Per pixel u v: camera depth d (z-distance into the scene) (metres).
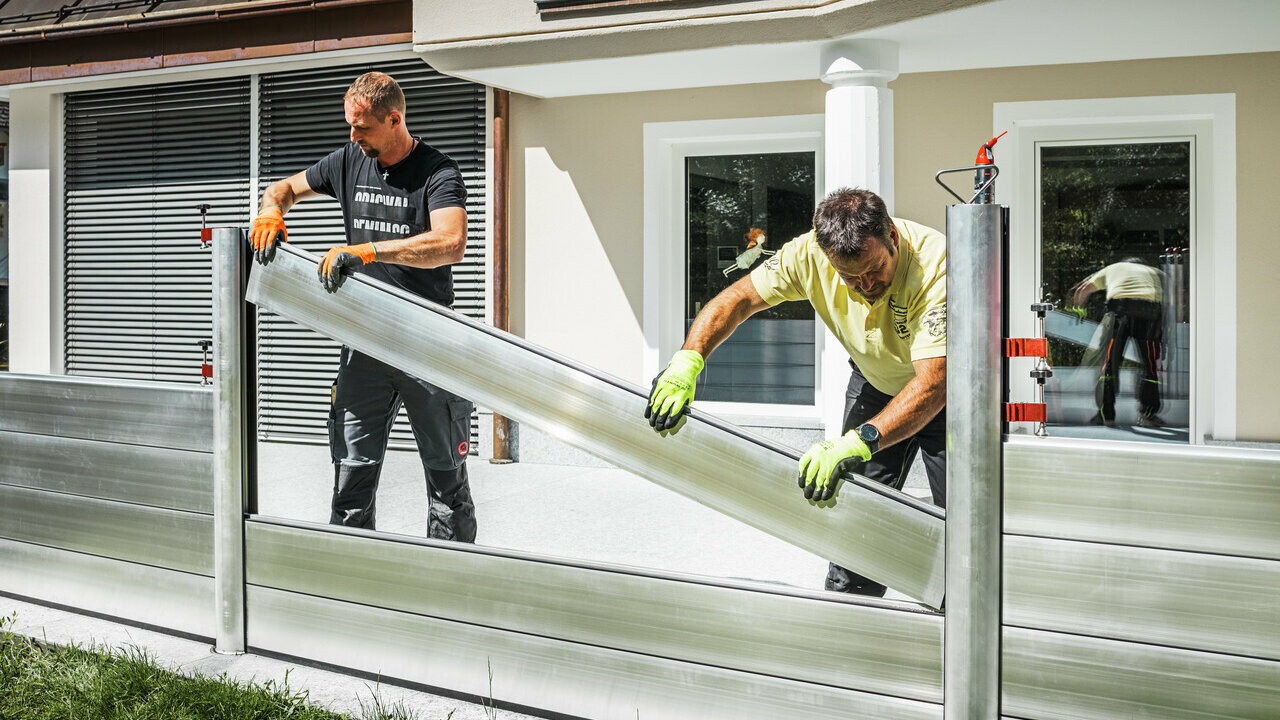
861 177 5.55
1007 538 2.41
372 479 3.94
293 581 3.47
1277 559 2.16
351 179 3.99
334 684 3.29
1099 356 6.63
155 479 3.77
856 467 2.62
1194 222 6.39
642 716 2.89
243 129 8.75
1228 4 4.80
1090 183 6.59
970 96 6.64
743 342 7.54
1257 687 2.19
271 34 7.87
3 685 3.27
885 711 2.58
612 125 7.55
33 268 9.48
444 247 3.69
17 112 9.44
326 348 8.57
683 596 2.83
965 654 2.44
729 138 7.34
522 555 3.07
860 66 5.50
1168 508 2.25
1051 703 2.38
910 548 2.55
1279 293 6.20
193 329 9.02
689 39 5.80
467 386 3.13
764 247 7.43
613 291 7.62
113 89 9.19
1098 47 5.81
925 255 2.94
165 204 9.06
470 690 3.16
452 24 6.43
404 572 3.26
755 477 2.72
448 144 7.99
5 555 4.24
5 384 4.18
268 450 8.34
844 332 3.26
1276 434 6.27
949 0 4.91
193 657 3.53
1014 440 2.40
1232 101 6.18
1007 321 2.41
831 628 2.64
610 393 2.89
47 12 8.74
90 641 3.68
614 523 5.76
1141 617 2.29
